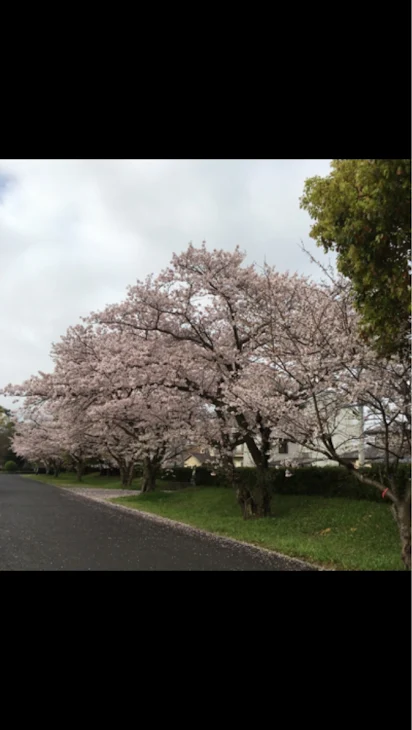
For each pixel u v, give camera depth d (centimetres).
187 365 1603
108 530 1388
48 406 2348
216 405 1677
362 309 767
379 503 1603
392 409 1026
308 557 1020
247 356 1542
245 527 1438
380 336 805
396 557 994
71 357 1984
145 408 1875
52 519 1628
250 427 1553
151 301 1588
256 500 1614
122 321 1672
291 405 1169
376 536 1221
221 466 1712
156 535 1316
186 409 1836
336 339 1072
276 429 1281
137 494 2752
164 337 1711
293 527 1418
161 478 3628
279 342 1254
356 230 701
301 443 1093
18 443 5206
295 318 1219
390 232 688
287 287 1382
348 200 716
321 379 1116
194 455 4006
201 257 1520
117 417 2077
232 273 1530
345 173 733
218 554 1049
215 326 1677
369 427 1145
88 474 6159
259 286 1459
